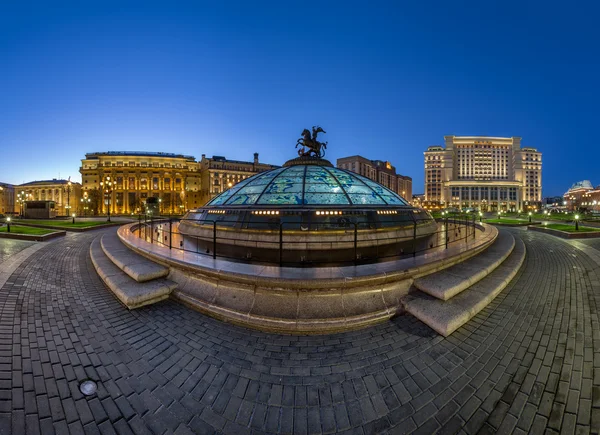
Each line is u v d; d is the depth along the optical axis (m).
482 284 5.98
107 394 3.13
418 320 4.72
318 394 3.19
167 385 3.31
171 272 6.35
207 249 8.48
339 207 10.55
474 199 119.50
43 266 8.35
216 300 5.16
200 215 12.91
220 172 82.88
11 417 2.75
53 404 2.94
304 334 4.45
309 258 8.17
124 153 85.31
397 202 12.93
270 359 3.81
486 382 3.31
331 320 4.53
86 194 71.56
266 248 8.88
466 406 2.99
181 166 87.19
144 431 2.72
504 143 126.50
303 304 4.76
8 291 6.02
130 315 5.08
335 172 13.95
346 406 3.04
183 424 2.81
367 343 4.15
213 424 2.82
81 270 8.09
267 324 4.52
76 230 19.64
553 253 10.87
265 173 14.50
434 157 128.12
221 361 3.77
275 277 4.81
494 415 2.87
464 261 7.27
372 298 5.00
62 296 5.93
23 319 4.79
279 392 3.22
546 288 6.45
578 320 4.78
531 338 4.23
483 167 126.31
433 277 5.79
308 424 2.84
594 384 3.21
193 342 4.21
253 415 2.93
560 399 3.02
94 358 3.77
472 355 3.82
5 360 3.62
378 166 116.19
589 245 12.88
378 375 3.47
